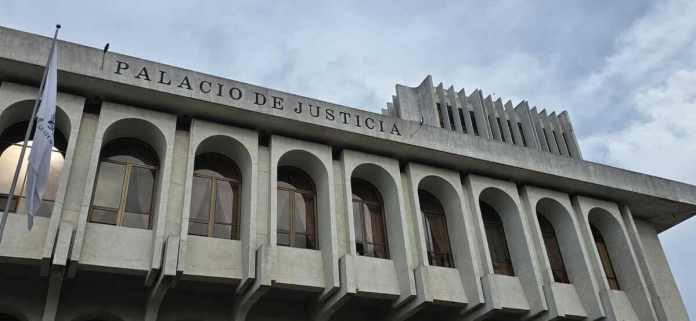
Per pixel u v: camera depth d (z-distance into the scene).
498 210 20.89
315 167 18.11
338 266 16.05
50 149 12.55
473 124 24.61
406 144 18.67
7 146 15.15
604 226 22.58
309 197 18.03
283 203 17.50
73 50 15.41
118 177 15.70
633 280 21.05
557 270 20.61
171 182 15.73
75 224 13.95
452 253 18.95
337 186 17.95
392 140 18.48
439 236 19.28
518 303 18.34
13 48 14.70
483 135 23.62
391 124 18.83
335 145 18.48
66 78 15.21
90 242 13.88
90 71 15.26
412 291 16.34
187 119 16.86
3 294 13.95
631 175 22.67
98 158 14.88
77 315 14.31
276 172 16.86
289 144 17.64
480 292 17.39
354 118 18.31
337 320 17.08
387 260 17.30
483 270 18.14
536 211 21.66
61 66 15.01
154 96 15.98
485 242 18.53
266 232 16.05
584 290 19.69
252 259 14.92
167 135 16.02
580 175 21.31
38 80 15.23
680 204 23.41
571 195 21.94
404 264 16.95
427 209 19.73
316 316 16.31
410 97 23.45
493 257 19.83
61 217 13.88
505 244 20.34
